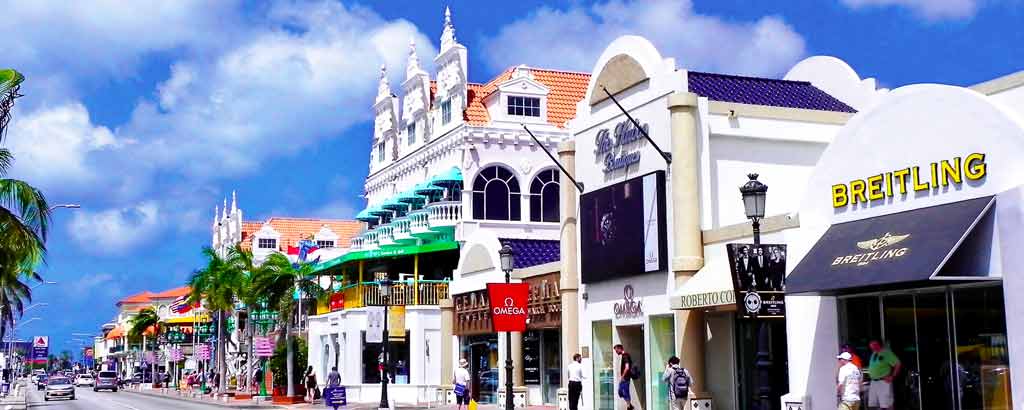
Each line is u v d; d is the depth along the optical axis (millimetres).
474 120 51031
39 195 32844
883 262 18938
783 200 29000
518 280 39562
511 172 50625
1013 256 17578
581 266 33062
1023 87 21031
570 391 31391
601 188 31891
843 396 19672
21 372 174125
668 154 28312
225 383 73375
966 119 18734
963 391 19016
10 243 33062
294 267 56531
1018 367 17391
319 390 55219
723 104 28641
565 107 52594
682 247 27641
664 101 28922
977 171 18422
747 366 26766
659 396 29000
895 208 20172
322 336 57406
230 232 98250
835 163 21703
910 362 20203
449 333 46625
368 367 51250
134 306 188375
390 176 59188
